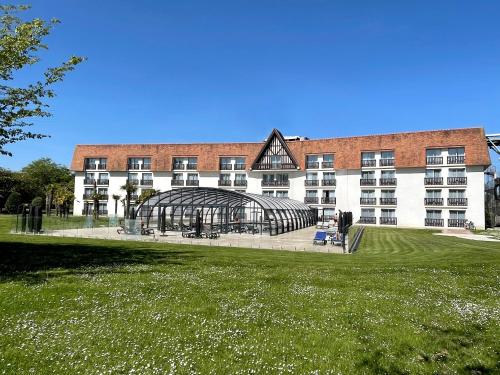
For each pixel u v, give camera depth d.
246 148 68.75
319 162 64.12
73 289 11.02
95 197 63.66
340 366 6.84
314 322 8.94
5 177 80.50
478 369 6.96
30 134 15.65
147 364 6.59
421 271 15.84
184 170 70.19
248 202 44.75
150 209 42.81
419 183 56.84
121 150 73.25
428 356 7.36
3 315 8.73
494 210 60.66
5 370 6.27
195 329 8.23
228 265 16.94
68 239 28.02
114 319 8.67
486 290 12.59
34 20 15.48
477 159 52.72
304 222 54.78
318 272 15.29
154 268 15.17
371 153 60.94
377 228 53.22
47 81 15.54
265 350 7.33
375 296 11.28
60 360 6.68
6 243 23.19
